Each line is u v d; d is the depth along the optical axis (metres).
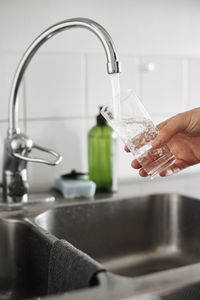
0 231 0.83
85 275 0.53
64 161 1.11
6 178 0.92
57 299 0.44
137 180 1.23
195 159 0.91
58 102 1.09
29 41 1.04
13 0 1.01
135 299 0.44
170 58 1.25
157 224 1.05
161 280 0.49
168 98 1.26
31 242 0.77
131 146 0.71
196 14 1.27
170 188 1.13
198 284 0.48
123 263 0.98
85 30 1.11
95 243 0.97
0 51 1.01
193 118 0.79
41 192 1.06
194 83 1.30
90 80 1.13
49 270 0.64
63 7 1.07
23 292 0.80
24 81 1.04
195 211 0.98
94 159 1.05
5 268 0.83
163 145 0.72
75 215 0.94
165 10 1.22
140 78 1.20
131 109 0.70
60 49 1.08
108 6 1.13
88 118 1.13
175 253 1.02
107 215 0.98
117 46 1.16
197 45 1.29
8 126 0.94
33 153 1.07
